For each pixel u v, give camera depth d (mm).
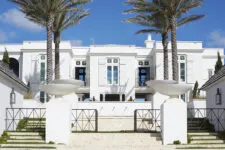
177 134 16219
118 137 16812
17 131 17531
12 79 18094
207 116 21328
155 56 39312
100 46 39750
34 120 21609
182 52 39250
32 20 28531
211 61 41656
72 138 16609
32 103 26359
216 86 19391
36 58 38844
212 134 17641
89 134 17125
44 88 16484
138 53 41281
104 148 15328
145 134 17266
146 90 39906
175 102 16391
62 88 16156
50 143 15906
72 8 27984
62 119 16172
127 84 39125
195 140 16750
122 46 39656
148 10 27500
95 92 39031
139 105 29562
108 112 29359
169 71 38719
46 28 27422
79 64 41156
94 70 39375
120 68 39344
